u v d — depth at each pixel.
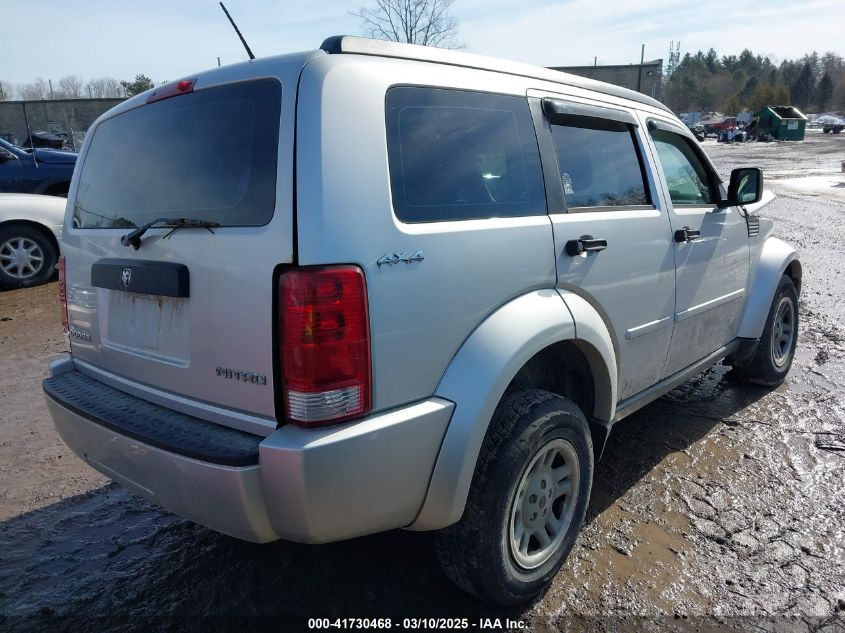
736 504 3.35
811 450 3.92
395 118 2.21
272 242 2.00
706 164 4.02
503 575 2.44
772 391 4.86
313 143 2.00
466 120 2.46
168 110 2.47
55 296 7.95
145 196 2.51
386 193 2.11
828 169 27.81
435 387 2.25
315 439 1.96
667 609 2.62
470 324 2.33
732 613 2.59
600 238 2.89
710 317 3.94
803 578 2.79
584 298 2.84
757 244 4.47
